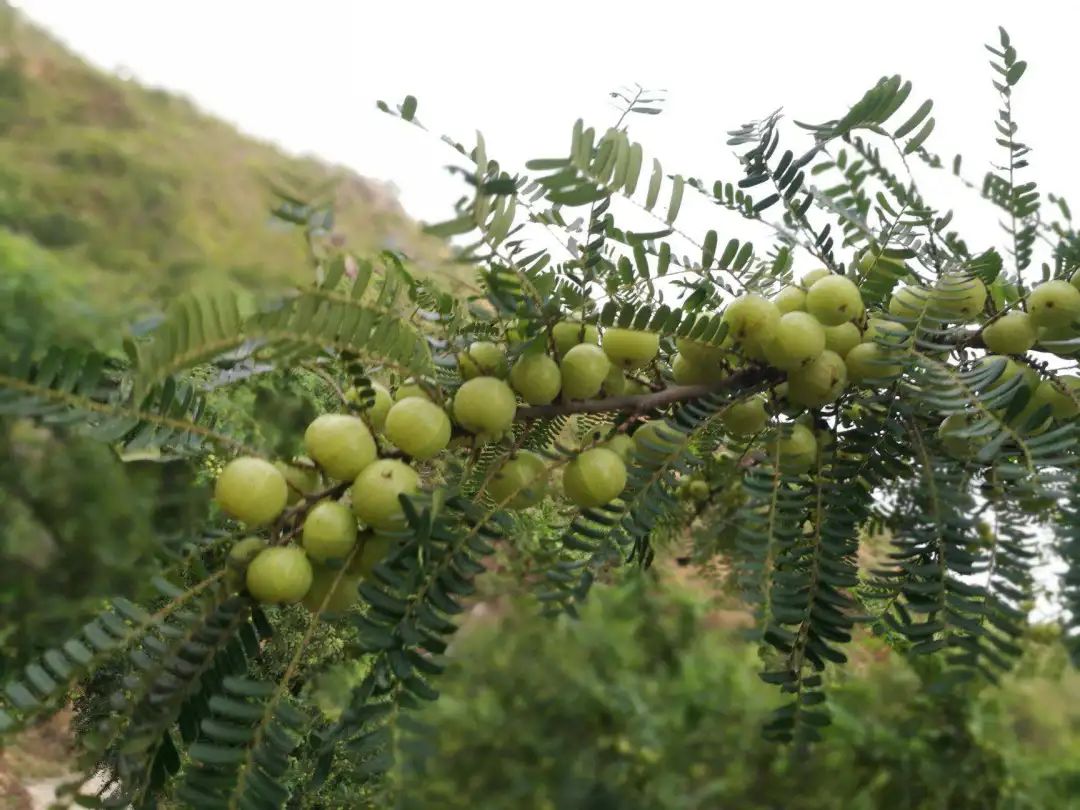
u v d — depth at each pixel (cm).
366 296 31
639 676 115
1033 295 35
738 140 38
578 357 35
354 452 32
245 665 30
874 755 94
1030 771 92
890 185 42
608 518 34
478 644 112
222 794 26
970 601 29
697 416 35
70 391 29
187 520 51
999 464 31
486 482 34
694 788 108
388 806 52
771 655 35
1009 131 40
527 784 107
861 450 34
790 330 34
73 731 38
